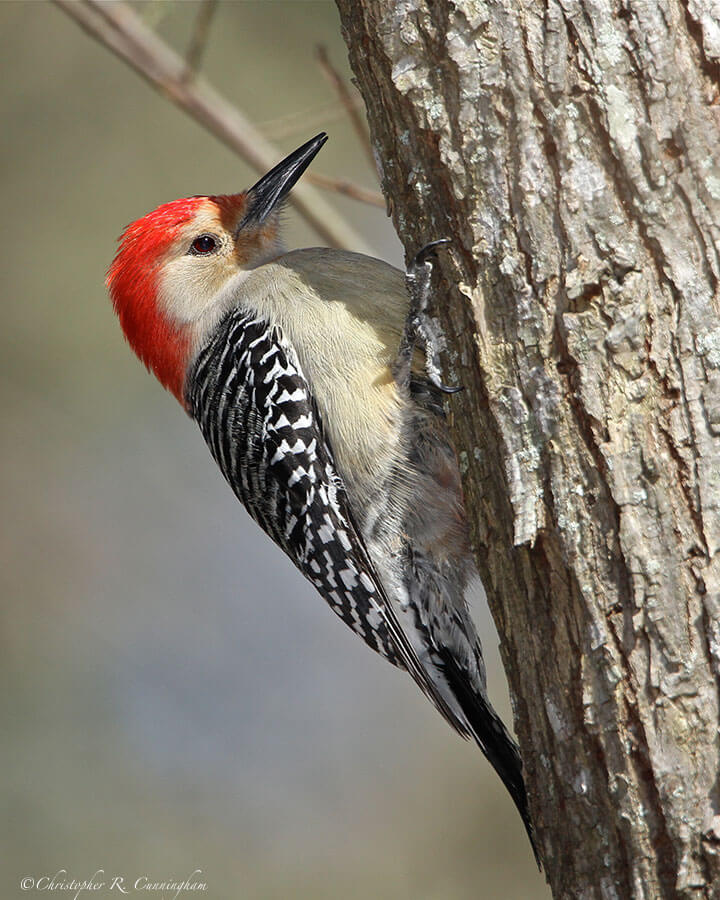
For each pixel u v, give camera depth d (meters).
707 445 5.70
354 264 9.27
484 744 8.88
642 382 5.83
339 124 14.68
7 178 14.91
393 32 6.52
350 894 14.39
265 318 9.29
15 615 15.30
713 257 5.81
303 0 14.20
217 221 10.30
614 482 5.82
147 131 15.06
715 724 5.61
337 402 8.83
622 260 5.89
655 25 5.95
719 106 5.91
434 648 9.00
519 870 14.48
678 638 5.67
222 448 9.93
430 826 14.87
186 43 14.03
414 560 8.93
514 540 6.16
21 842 14.30
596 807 5.97
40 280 15.07
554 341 6.06
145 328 10.57
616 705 5.81
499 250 6.24
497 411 6.27
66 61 14.95
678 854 5.66
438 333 6.85
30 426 15.40
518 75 6.15
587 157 6.01
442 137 6.40
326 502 8.99
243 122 11.08
